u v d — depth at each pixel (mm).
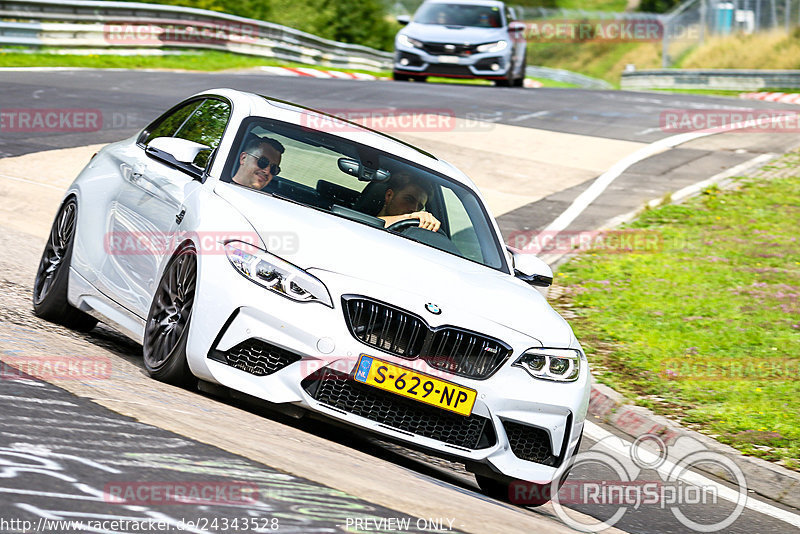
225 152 13508
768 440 16969
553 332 12281
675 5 172625
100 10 59125
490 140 41156
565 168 38219
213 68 63594
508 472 11531
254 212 12164
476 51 58250
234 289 11289
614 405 18172
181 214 12531
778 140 46250
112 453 7965
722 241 30266
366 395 11203
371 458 11289
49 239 15789
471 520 8812
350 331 11125
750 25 130375
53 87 43406
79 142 33188
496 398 11445
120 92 44000
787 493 15492
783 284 26750
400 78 60000
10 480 6863
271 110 14688
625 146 42812
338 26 113562
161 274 12461
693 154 42219
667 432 17016
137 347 15047
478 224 14641
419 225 13852
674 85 89812
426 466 12844
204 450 8711
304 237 11859
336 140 14547
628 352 21250
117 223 14094
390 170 14391
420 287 11703
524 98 54312
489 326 11609
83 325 15422
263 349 11297
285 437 10562
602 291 25422
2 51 54000
